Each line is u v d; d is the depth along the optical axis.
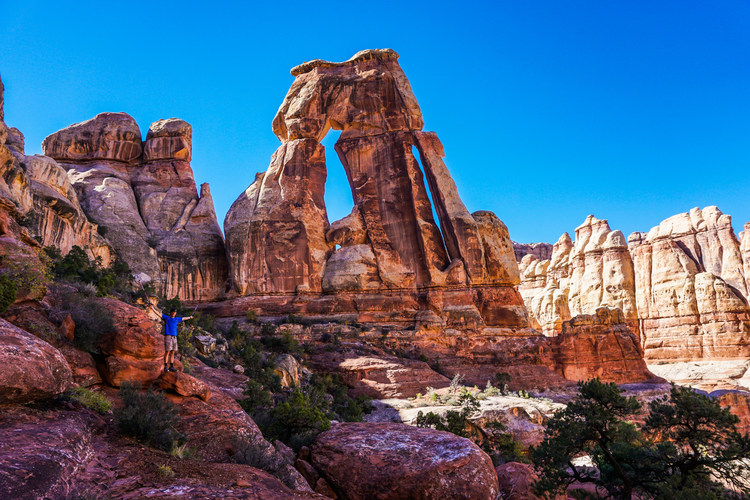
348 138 60.31
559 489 19.42
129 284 29.16
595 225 97.69
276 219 53.16
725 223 83.50
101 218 47.19
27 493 7.02
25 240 17.66
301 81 61.38
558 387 46.31
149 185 54.44
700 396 18.95
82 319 13.77
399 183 57.53
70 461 8.51
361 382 38.97
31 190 32.16
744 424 46.19
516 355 49.19
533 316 102.38
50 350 10.77
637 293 88.19
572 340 50.44
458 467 13.62
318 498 11.24
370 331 46.97
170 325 14.82
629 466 19.97
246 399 19.80
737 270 80.44
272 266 51.62
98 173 51.78
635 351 50.16
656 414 20.03
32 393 9.83
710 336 76.25
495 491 13.88
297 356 40.94
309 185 55.66
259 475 11.25
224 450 12.80
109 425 11.33
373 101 59.97
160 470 9.67
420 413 26.27
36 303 13.56
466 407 28.75
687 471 18.83
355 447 14.69
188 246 52.00
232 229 52.75
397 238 55.88
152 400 12.00
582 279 94.94
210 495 8.99
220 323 47.53
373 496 13.36
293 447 15.97
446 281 53.47
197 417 13.58
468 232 54.66
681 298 81.31
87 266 26.67
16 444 8.19
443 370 45.56
